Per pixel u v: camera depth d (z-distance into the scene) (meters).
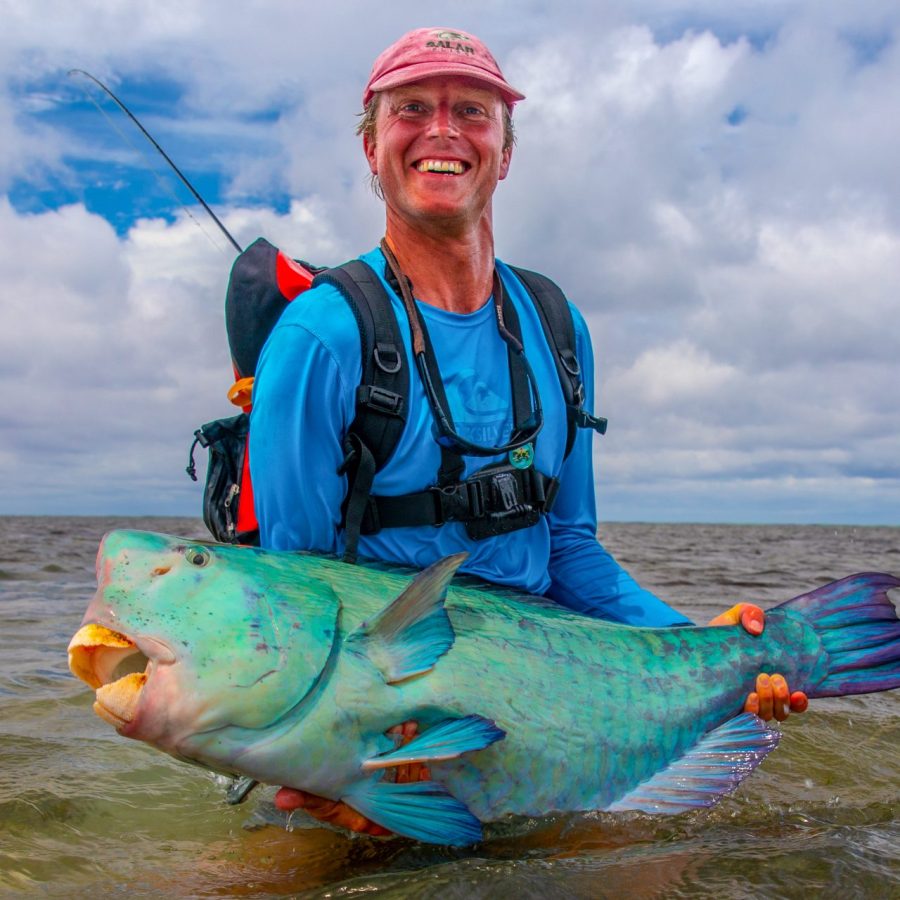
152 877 1.04
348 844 1.13
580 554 1.40
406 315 1.22
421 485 1.21
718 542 15.51
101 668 1.01
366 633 1.01
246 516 1.27
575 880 0.98
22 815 1.20
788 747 1.54
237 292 1.33
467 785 1.08
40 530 15.96
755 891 0.95
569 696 1.11
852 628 1.29
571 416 1.32
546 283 1.37
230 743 0.98
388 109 1.25
